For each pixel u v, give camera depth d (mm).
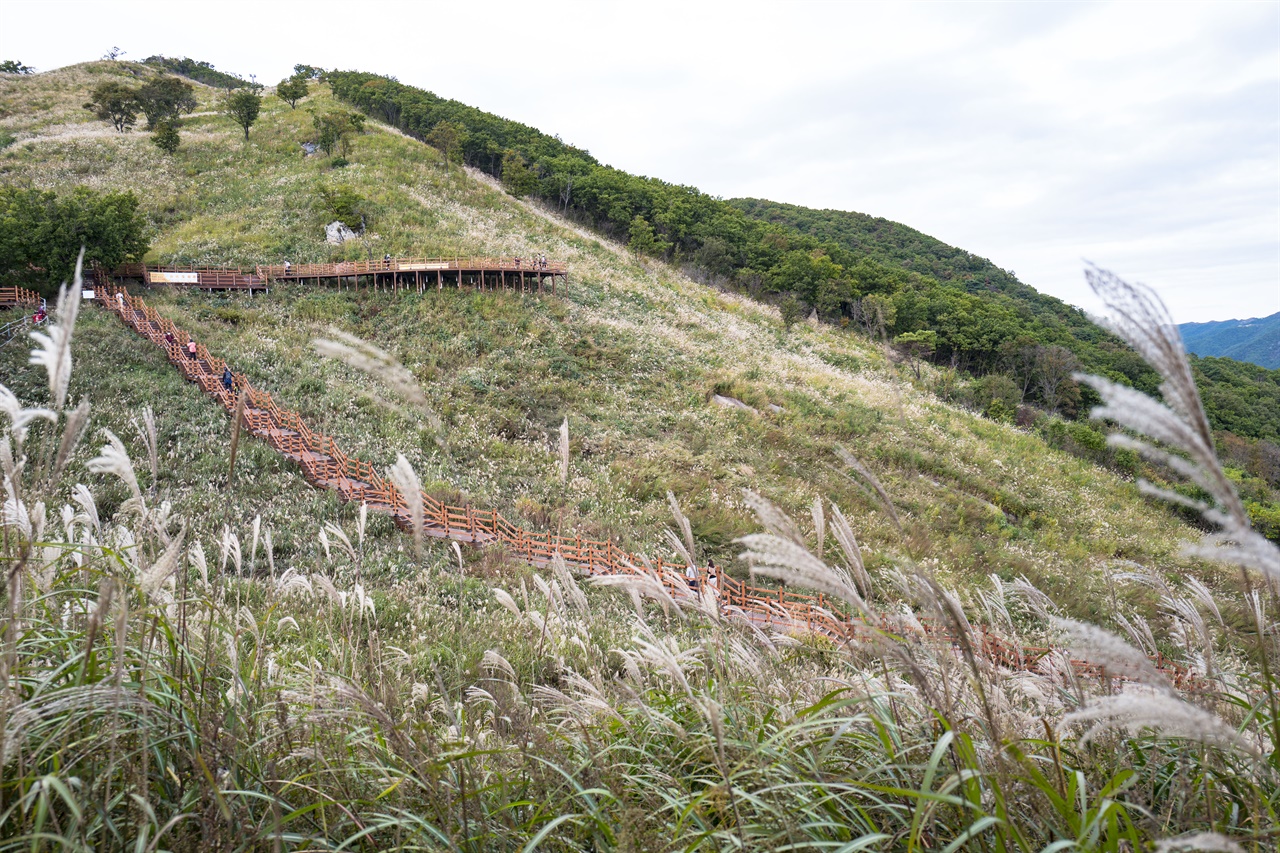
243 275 33969
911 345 54781
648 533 16844
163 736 2281
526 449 21734
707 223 70875
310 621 5109
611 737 2971
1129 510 29172
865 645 2035
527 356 29891
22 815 1793
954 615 1829
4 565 2244
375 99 73875
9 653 1844
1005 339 57219
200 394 20578
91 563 2543
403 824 2105
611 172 76125
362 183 49750
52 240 28469
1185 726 1355
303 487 16141
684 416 26938
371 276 36000
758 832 2025
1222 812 2125
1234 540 1090
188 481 14445
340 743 2693
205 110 73062
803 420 29297
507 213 54812
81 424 1888
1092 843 1664
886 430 30516
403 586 10242
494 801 2535
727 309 51781
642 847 2037
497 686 3398
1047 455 34812
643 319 40406
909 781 2168
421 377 25641
